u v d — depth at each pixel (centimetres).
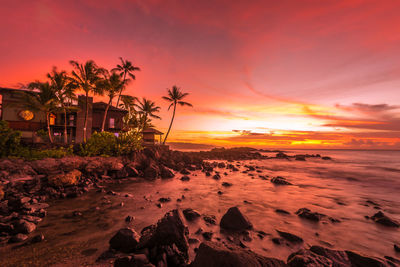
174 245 477
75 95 2547
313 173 2752
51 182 1214
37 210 855
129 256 413
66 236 625
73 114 2855
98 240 600
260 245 613
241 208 1024
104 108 3388
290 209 1025
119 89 2989
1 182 1066
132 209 928
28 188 1123
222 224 749
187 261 470
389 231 753
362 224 825
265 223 815
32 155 1559
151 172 1978
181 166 2728
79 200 1062
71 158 1580
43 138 2161
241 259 329
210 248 373
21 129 2411
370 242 662
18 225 642
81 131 2841
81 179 1489
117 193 1219
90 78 2519
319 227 782
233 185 1653
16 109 2397
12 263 464
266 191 1458
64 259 484
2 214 786
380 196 1394
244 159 5803
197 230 699
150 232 542
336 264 455
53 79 2347
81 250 533
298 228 766
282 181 1783
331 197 1327
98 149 2039
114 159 1984
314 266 417
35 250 529
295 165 4047
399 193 1496
